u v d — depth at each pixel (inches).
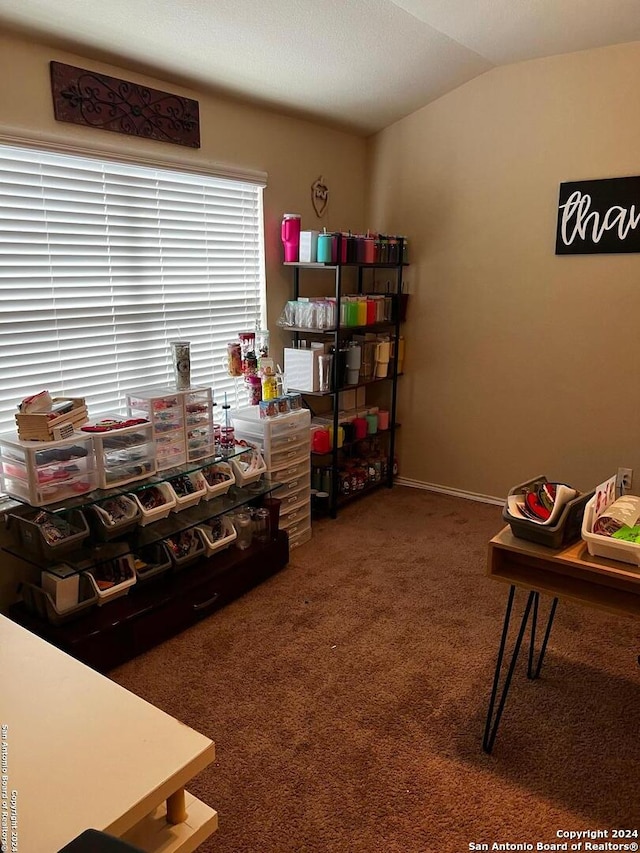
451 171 147.0
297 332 148.4
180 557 102.9
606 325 132.9
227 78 112.7
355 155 158.1
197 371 126.2
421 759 73.5
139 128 104.3
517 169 137.6
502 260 143.5
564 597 67.7
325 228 145.3
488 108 138.6
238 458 119.2
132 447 98.0
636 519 67.7
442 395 158.9
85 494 92.8
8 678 50.2
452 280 151.7
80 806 38.0
